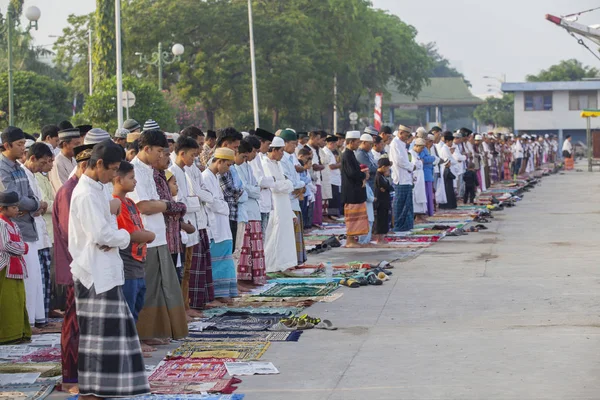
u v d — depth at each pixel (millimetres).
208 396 7398
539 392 7371
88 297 7324
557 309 10852
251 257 12789
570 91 75750
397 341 9352
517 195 31266
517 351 8789
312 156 19672
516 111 76875
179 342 9414
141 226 8453
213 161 11578
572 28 32750
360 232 17156
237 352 8906
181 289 9898
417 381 7805
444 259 15445
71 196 7863
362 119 75562
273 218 13820
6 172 10000
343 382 7832
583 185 37406
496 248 16859
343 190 17219
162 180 9703
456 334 9633
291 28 50062
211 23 48625
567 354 8625
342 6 55844
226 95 49219
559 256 15570
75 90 55500
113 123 33594
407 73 75875
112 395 7258
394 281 13188
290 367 8367
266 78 49062
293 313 10844
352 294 12164
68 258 8273
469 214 23484
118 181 8242
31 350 9297
